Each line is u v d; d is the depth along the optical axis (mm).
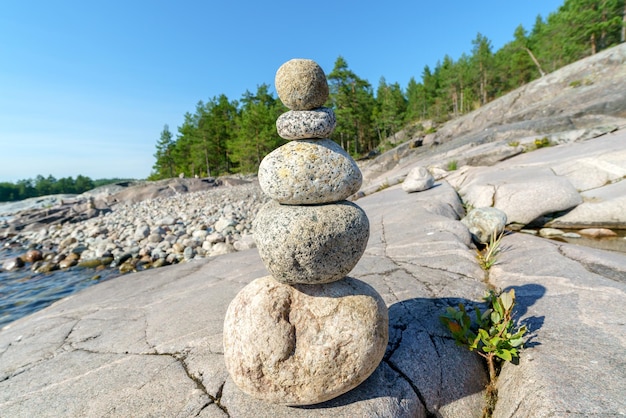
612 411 422
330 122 529
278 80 540
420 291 833
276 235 492
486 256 1051
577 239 1335
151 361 669
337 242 494
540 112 4117
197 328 770
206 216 3539
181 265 1463
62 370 683
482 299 774
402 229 1430
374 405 506
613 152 1635
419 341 632
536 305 691
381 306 555
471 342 609
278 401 502
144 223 3299
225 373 599
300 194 508
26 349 802
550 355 537
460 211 1820
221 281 1125
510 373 551
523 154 2506
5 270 2293
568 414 427
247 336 514
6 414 573
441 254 1077
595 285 725
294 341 512
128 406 554
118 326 865
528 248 1055
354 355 502
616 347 528
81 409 562
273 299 533
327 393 493
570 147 2150
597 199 1435
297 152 520
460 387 567
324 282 529
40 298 1772
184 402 547
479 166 2598
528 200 1506
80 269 2215
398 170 4379
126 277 1374
